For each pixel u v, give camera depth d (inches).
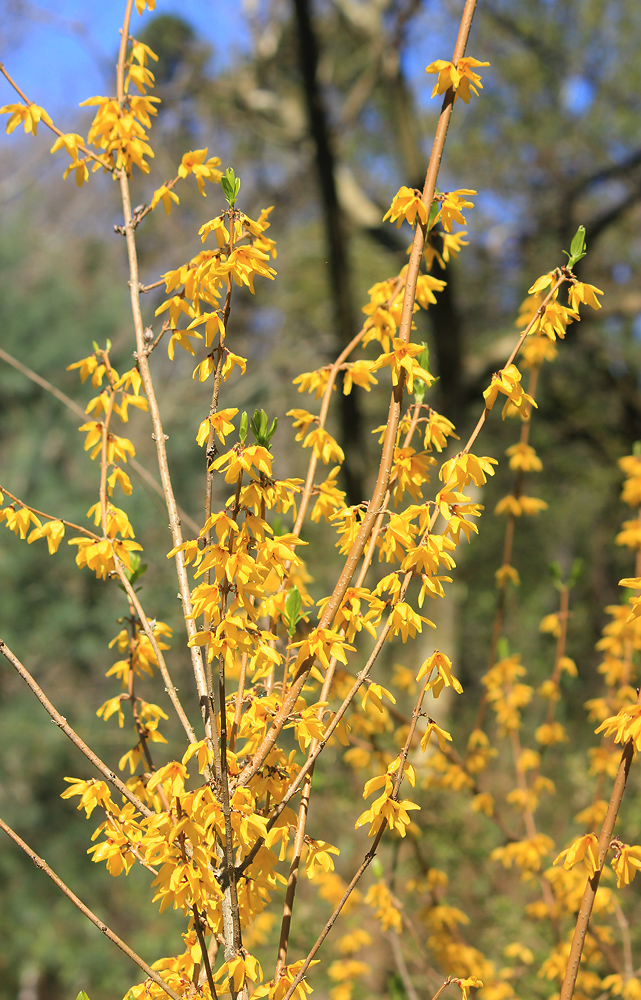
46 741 330.6
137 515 333.1
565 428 401.7
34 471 366.6
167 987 47.5
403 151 327.0
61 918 330.0
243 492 45.0
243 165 440.5
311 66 298.4
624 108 385.4
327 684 50.6
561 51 383.6
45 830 335.9
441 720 250.5
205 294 49.0
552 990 106.5
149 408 55.2
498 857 101.6
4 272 407.8
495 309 435.5
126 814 48.5
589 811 100.3
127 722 312.5
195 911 43.8
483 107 395.2
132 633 60.6
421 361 54.0
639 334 404.8
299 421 59.6
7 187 435.2
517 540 406.9
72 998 341.1
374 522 49.9
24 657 338.3
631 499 101.0
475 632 390.6
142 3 59.7
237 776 48.3
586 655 315.6
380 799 47.9
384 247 386.3
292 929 131.6
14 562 339.0
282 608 52.5
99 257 468.8
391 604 50.0
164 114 374.0
